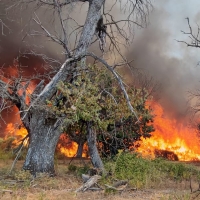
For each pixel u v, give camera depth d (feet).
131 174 38.27
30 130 41.55
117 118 44.14
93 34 45.70
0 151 64.95
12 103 41.60
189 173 45.29
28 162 40.50
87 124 42.37
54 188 33.12
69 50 41.57
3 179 36.09
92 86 40.47
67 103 40.50
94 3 46.44
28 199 26.71
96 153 41.91
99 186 32.94
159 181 38.68
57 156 72.69
